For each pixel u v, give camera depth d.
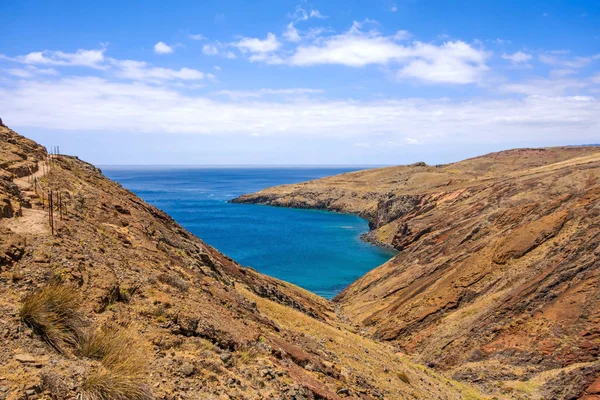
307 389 12.55
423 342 42.28
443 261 56.16
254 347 13.80
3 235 11.44
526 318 37.69
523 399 29.11
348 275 78.12
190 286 17.09
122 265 14.45
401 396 19.36
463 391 28.66
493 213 60.44
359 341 29.73
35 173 22.08
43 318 8.79
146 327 11.31
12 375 7.07
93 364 8.49
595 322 33.38
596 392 27.19
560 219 49.12
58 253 12.03
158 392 8.71
